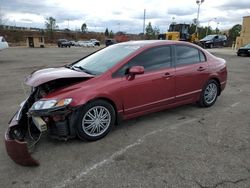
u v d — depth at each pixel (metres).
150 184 2.85
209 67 5.42
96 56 4.82
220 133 4.20
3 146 3.76
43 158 3.40
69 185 2.85
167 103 4.75
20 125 3.61
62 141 3.88
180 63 4.92
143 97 4.34
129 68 4.17
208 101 5.61
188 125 4.55
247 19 32.72
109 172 3.09
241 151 3.57
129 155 3.48
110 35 96.62
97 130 3.93
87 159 3.38
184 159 3.36
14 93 7.07
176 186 2.80
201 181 2.89
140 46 4.52
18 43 67.19
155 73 4.45
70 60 17.86
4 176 3.02
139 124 4.59
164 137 4.05
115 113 4.11
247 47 21.72
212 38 35.25
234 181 2.88
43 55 23.56
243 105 5.82
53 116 3.52
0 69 12.48
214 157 3.41
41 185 2.86
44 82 3.52
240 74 10.84
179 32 27.89
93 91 3.75
